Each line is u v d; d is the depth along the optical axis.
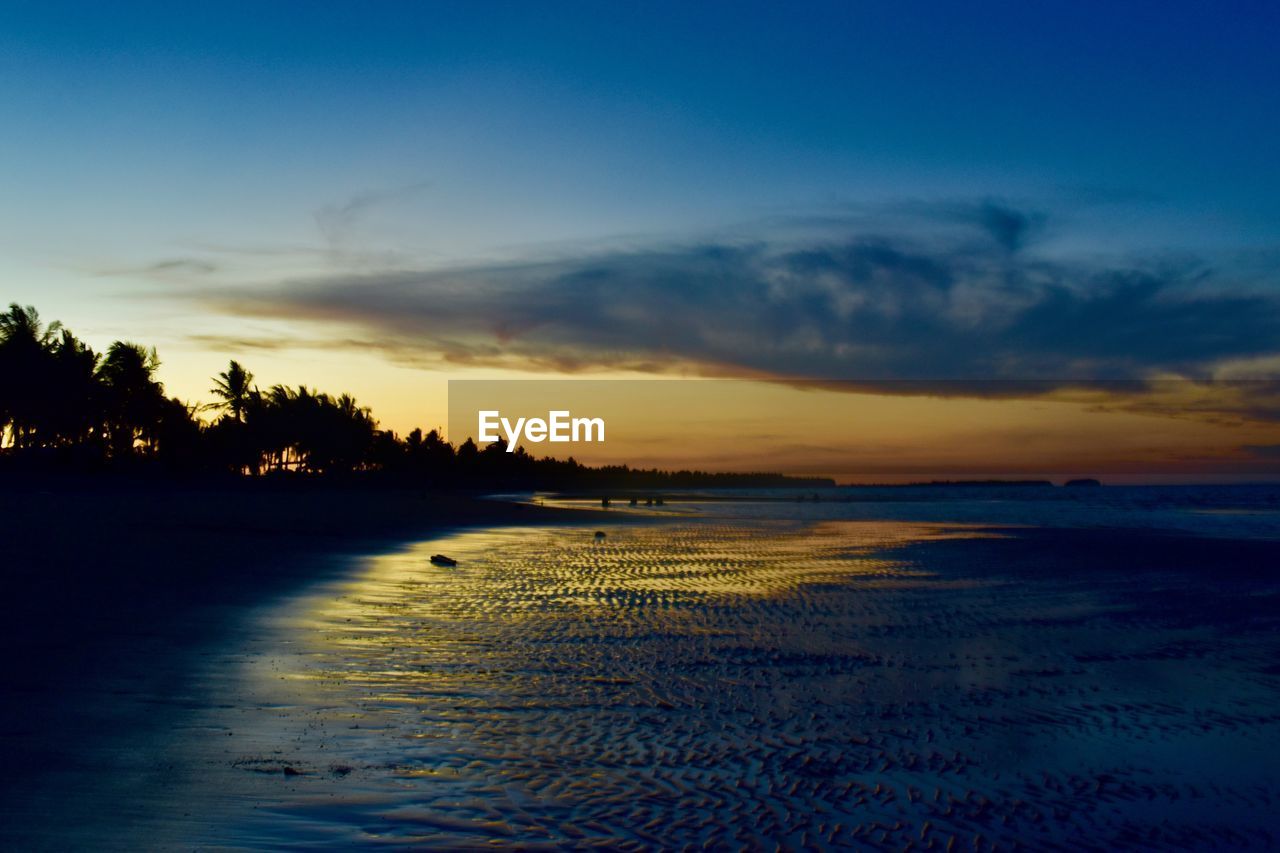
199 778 7.10
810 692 10.91
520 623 15.58
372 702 9.83
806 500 109.69
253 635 13.05
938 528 45.44
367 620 15.20
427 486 96.88
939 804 7.30
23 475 62.44
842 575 23.55
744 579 22.64
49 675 9.80
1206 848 6.57
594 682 11.24
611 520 53.91
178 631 12.83
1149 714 10.09
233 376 92.94
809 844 6.42
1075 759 8.52
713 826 6.69
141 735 8.05
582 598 18.95
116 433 79.88
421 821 6.54
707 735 9.03
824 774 7.95
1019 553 29.31
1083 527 45.38
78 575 16.98
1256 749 8.87
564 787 7.42
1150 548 30.61
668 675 11.73
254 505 46.88
